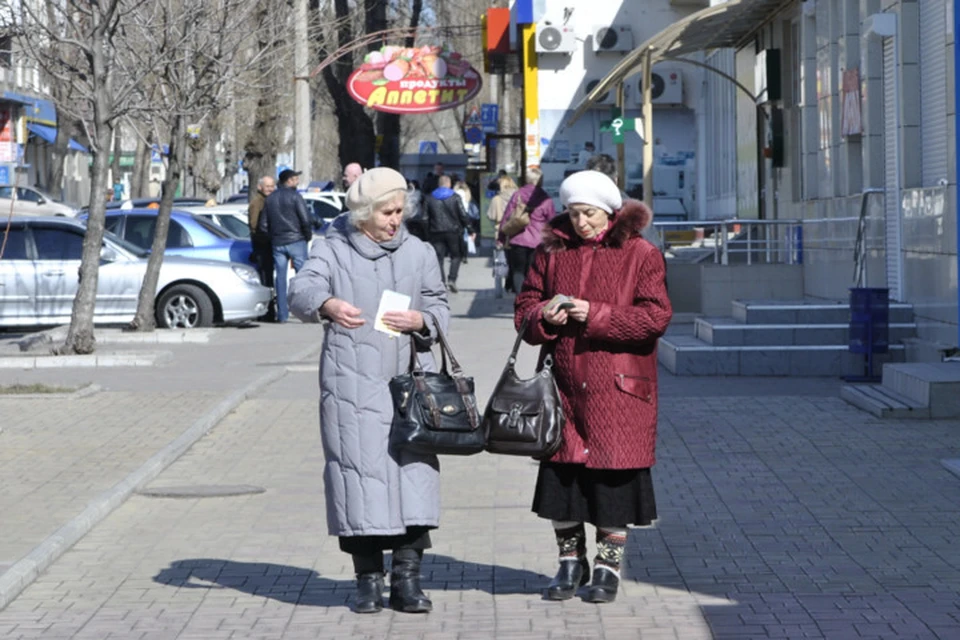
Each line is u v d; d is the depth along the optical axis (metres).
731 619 7.64
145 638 7.48
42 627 7.70
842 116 22.42
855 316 16.91
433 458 7.73
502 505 10.61
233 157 62.97
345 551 7.95
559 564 8.37
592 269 7.95
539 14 38.66
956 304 16.73
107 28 20.11
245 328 25.83
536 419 7.63
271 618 7.81
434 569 8.83
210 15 23.41
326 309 7.56
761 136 30.56
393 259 7.77
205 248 27.75
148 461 12.09
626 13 38.69
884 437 13.15
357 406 7.62
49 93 23.70
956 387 14.00
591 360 7.84
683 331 22.52
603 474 7.88
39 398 15.80
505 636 7.39
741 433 13.47
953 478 11.30
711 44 33.19
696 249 27.66
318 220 29.39
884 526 9.77
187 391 16.50
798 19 27.86
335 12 43.44
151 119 24.45
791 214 28.14
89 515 10.06
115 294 24.86
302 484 11.48
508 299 31.36
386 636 7.43
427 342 7.77
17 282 24.56
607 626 7.55
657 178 40.22
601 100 39.25
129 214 27.89
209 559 9.16
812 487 11.07
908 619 7.57
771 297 24.05
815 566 8.77
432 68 38.75
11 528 9.72
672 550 9.23
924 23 18.83
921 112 19.02
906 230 18.80
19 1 20.94
